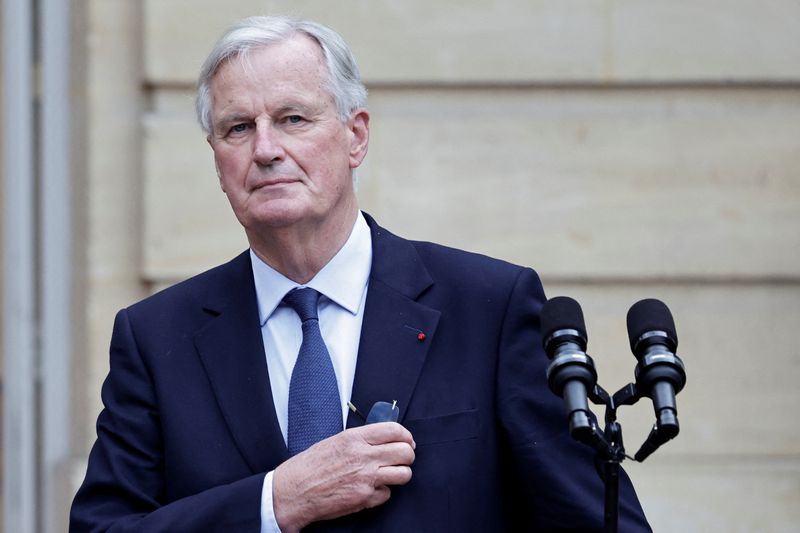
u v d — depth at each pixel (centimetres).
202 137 1581
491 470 889
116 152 1608
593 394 816
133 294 1608
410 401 896
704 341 1572
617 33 1565
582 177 1569
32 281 1702
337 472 850
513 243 1567
